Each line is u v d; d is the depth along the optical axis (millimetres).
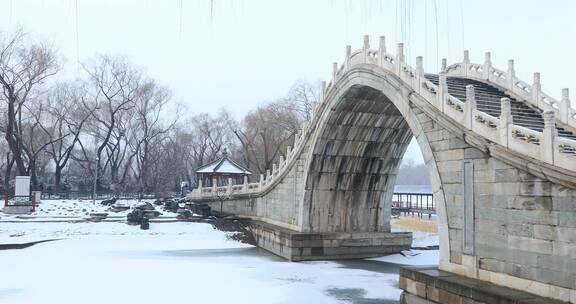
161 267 24094
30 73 45031
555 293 12414
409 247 29922
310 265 26109
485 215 14922
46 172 77062
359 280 22391
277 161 64938
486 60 22719
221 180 50438
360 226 30203
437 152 17359
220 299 18297
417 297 16453
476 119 15344
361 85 22906
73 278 21125
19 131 46188
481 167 15156
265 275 23125
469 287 14031
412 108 18906
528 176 13352
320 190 29125
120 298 18016
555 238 12477
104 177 66500
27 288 19219
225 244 32125
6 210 37562
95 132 57000
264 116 65625
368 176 29797
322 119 26797
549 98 19062
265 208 35375
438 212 17203
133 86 57844
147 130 59031
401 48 20125
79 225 33375
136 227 33750
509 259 13953
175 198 53438
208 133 75938
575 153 13898
